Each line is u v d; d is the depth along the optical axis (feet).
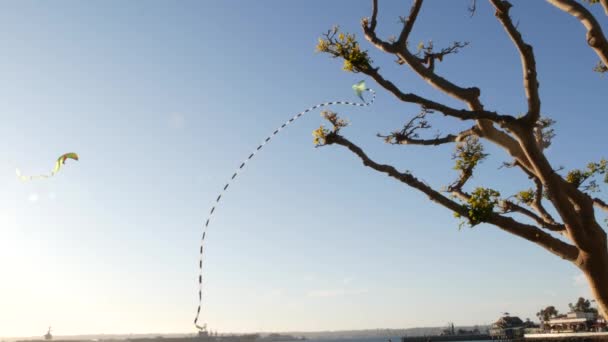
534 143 46.01
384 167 53.36
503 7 44.06
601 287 45.65
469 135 52.85
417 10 48.78
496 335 544.62
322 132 55.21
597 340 350.02
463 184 60.39
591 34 42.45
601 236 46.42
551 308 542.57
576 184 58.54
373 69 48.29
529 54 44.57
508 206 59.41
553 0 44.47
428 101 47.03
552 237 48.11
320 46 49.93
